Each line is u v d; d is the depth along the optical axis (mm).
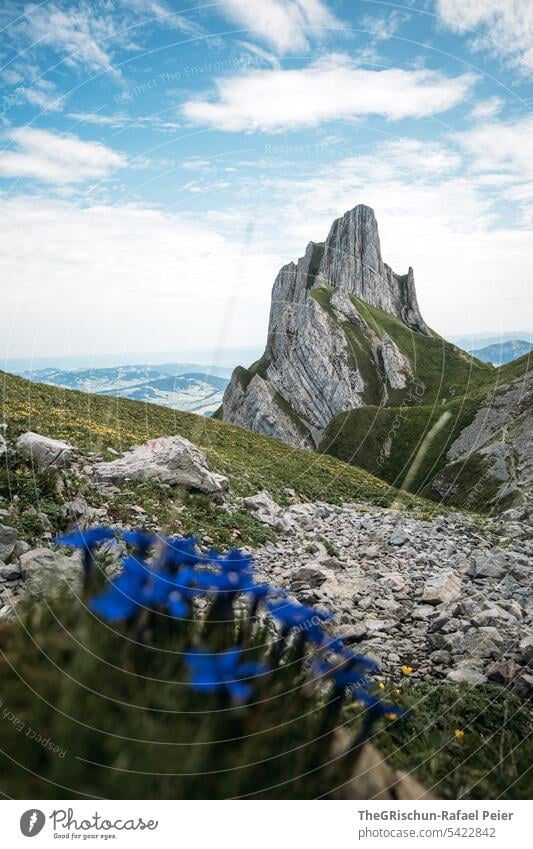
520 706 4754
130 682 1361
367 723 1591
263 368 128750
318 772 1483
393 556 13500
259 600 1721
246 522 14469
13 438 13875
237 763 1326
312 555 12859
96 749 1230
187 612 1580
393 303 143750
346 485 29719
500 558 12156
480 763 2969
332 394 114438
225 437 32969
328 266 137250
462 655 6781
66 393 28406
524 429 46312
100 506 11367
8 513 9195
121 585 1533
